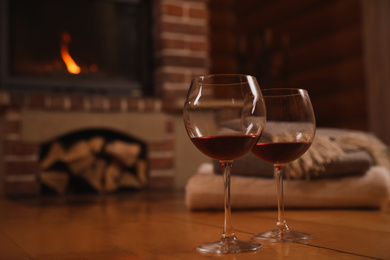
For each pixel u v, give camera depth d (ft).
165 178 8.64
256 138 2.26
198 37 9.11
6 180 7.55
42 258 2.29
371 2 10.73
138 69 9.12
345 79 11.54
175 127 8.75
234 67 14.43
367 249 2.24
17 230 3.29
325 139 3.98
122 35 9.04
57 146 8.04
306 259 2.05
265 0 13.89
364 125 11.03
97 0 8.86
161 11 8.89
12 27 8.18
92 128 8.20
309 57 12.63
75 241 2.75
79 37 8.70
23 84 8.11
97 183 8.08
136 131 8.45
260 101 2.29
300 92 2.60
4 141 7.57
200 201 4.10
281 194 2.73
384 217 3.41
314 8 12.40
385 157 4.18
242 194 4.00
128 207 4.86
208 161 8.92
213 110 2.24
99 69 8.82
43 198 6.85
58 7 8.56
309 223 3.18
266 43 11.73
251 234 2.79
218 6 14.52
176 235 2.85
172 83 8.84
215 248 2.27
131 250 2.42
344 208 3.95
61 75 8.45
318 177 3.96
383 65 10.61
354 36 11.26
